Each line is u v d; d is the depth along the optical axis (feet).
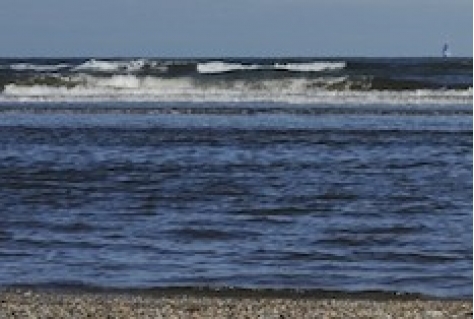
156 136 324.60
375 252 146.72
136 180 227.20
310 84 531.50
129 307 107.45
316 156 271.69
